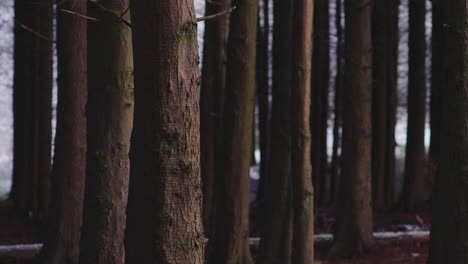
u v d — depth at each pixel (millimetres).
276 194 11109
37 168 16812
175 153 3951
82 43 10781
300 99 8820
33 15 16953
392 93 19188
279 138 11359
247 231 10836
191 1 4055
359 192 12602
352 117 12648
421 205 18328
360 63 12602
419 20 18391
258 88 19844
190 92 4008
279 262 10898
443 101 6098
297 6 8828
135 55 4035
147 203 3961
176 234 3955
